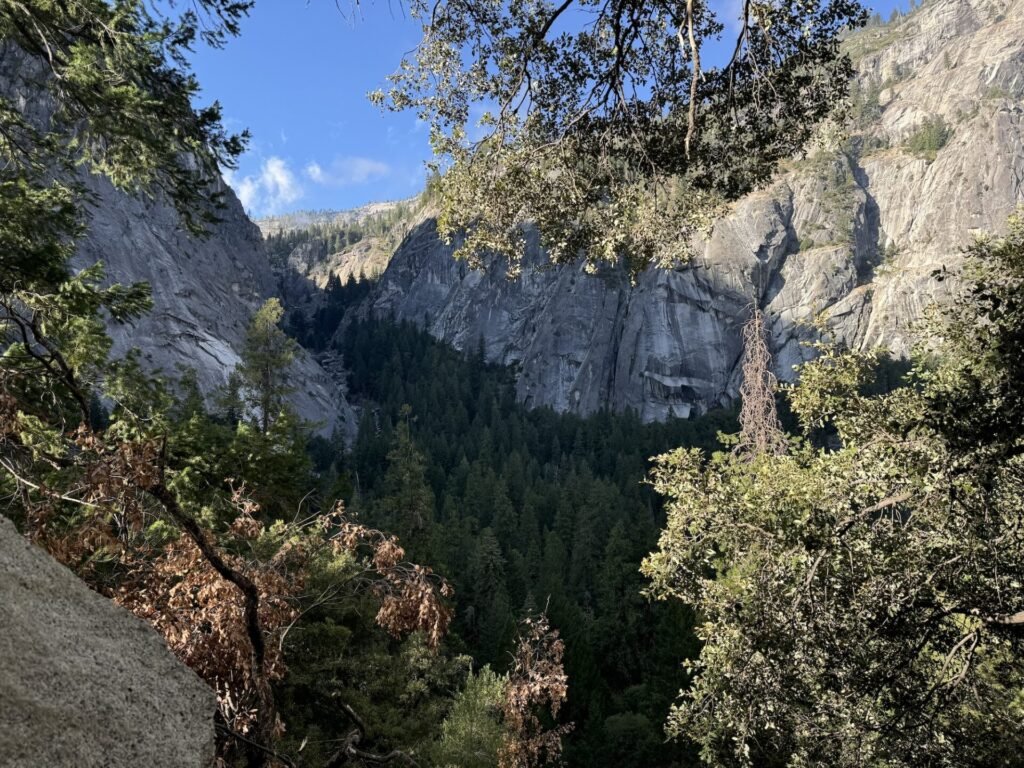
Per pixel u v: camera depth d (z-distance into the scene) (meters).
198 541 4.77
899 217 172.25
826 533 8.74
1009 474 8.73
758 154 8.95
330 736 16.41
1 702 1.92
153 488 4.57
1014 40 197.50
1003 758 9.25
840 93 8.38
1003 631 8.65
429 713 20.66
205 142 8.51
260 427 35.59
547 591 53.19
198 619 5.07
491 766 19.14
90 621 2.33
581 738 37.59
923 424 8.40
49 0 7.34
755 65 7.75
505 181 9.18
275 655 5.44
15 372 5.58
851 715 9.05
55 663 2.10
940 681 9.53
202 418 14.18
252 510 6.09
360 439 119.19
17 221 8.83
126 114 7.83
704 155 9.09
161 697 2.34
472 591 52.31
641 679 51.09
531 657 16.45
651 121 9.19
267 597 5.50
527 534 75.00
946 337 9.55
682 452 11.09
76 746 2.02
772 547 9.41
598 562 67.44
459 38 9.02
